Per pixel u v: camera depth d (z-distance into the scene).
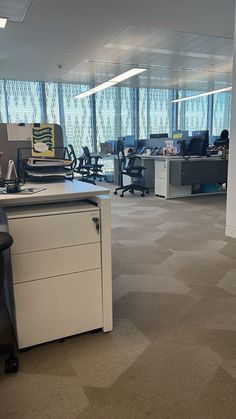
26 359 1.51
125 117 9.04
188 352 1.54
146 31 4.86
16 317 1.51
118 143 6.99
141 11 4.11
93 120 8.73
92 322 1.68
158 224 3.94
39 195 1.48
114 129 8.96
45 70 7.03
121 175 6.94
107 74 7.54
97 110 8.72
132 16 4.26
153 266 2.62
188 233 3.55
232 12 4.18
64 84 8.38
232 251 2.96
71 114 8.50
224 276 2.41
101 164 8.19
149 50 5.83
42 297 1.54
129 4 3.89
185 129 9.73
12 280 1.47
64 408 1.22
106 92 8.73
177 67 7.07
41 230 1.49
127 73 5.98
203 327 1.75
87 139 8.72
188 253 2.91
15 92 7.89
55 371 1.42
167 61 6.61
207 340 1.63
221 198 5.79
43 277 1.53
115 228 3.78
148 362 1.47
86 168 7.62
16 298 1.49
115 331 1.73
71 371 1.42
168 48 5.75
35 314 1.54
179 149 5.94
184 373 1.40
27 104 8.04
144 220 4.16
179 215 4.43
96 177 8.24
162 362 1.47
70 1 3.76
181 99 8.76
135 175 6.18
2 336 1.64
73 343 1.63
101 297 1.68
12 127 2.11
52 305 1.57
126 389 1.31
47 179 1.96
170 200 5.62
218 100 9.96
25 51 5.67
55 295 1.57
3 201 1.42
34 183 1.88
